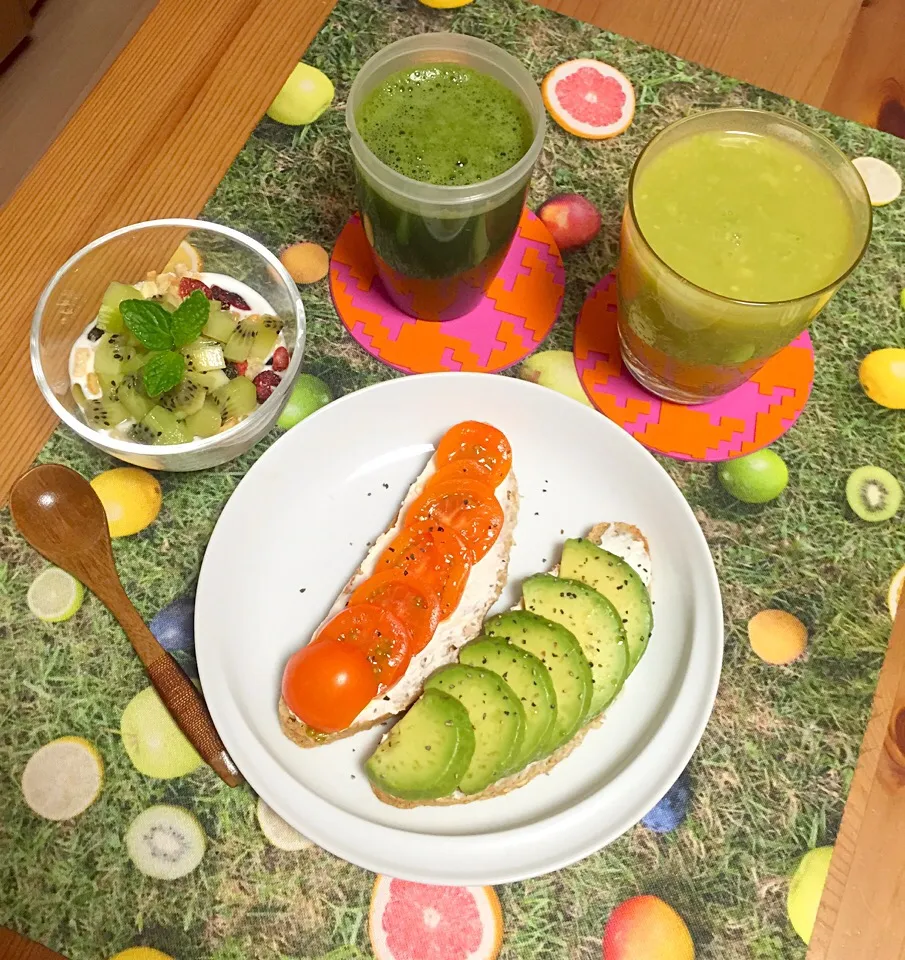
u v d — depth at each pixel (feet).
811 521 1.33
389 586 1.20
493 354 1.42
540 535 1.31
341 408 1.29
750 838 1.16
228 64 1.58
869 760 1.21
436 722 1.12
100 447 1.25
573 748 1.18
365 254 1.47
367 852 1.07
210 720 1.16
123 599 1.23
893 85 1.66
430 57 1.28
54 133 2.26
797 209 1.23
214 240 1.43
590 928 1.12
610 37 1.65
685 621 1.23
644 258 1.15
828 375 1.42
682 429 1.38
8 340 1.39
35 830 1.14
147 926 1.10
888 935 1.13
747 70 1.65
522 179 1.19
